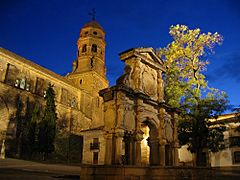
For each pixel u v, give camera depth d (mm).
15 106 41938
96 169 13789
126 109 16141
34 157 38281
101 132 39625
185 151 35969
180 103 25547
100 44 63750
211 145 25312
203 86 26422
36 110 40219
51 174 17609
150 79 19547
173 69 26922
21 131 40875
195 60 27359
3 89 40844
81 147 50656
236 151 31625
